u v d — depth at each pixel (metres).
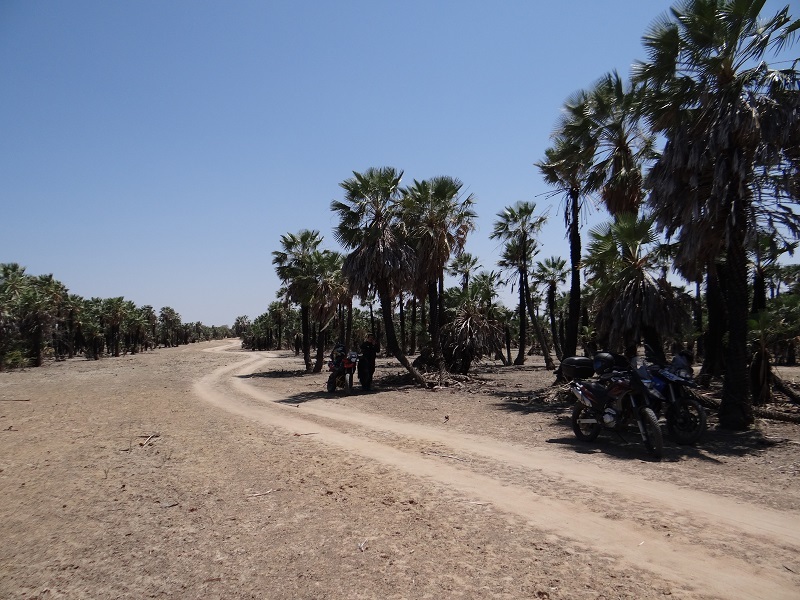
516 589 3.66
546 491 5.95
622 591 3.59
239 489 6.42
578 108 15.55
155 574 4.12
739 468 6.71
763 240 10.84
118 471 7.62
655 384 8.01
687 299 13.41
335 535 4.79
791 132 8.82
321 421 11.83
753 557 4.08
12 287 51.34
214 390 21.02
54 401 18.34
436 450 8.33
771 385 11.51
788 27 8.98
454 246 22.88
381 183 19.77
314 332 54.16
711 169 9.91
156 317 112.44
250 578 3.98
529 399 14.39
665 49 9.84
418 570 4.01
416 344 50.59
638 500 5.54
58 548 4.75
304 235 31.59
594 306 14.68
